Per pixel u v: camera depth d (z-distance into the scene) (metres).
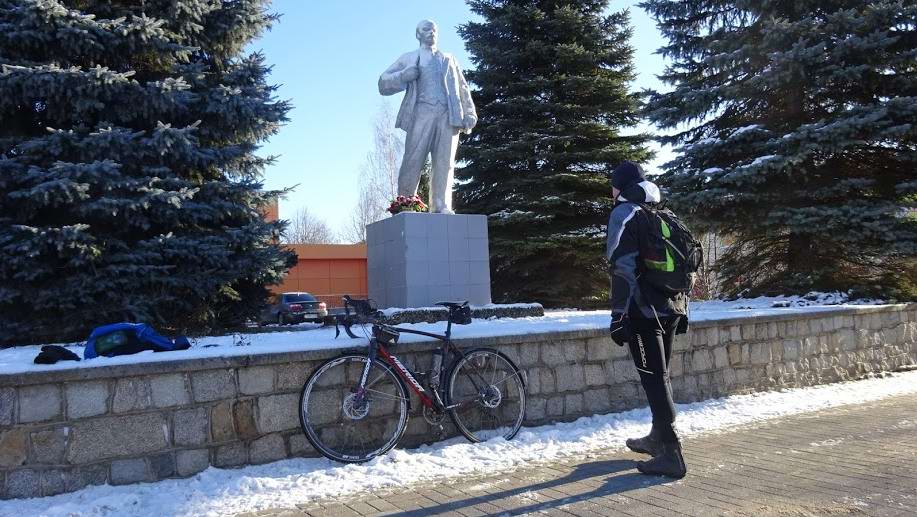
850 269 13.47
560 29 20.97
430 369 5.43
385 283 10.22
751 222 13.13
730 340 7.31
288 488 4.23
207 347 5.17
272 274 11.86
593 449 5.12
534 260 20.72
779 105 13.91
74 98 9.84
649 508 3.64
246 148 11.63
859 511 3.52
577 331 6.12
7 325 9.46
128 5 11.20
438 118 10.52
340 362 5.00
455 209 22.09
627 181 4.53
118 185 9.65
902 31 12.28
